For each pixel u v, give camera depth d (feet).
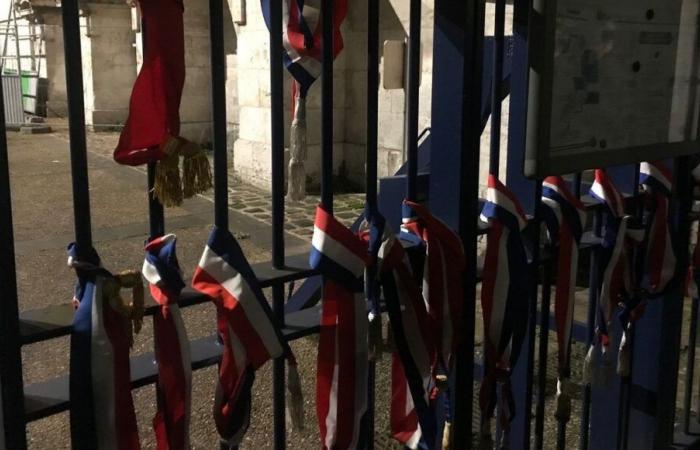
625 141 5.93
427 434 5.31
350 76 25.96
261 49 26.11
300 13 4.75
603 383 7.16
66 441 9.45
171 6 4.04
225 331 4.40
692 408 10.01
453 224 5.69
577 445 9.34
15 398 3.86
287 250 18.52
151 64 4.03
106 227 20.67
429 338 5.34
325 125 4.79
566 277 6.28
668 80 6.27
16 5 53.31
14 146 37.42
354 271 4.83
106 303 4.04
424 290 5.50
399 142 24.43
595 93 5.57
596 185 6.85
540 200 6.10
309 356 11.96
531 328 6.68
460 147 5.55
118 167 30.58
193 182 4.21
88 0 41.73
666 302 7.58
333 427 4.92
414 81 5.32
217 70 4.29
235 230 20.51
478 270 6.32
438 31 5.53
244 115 27.55
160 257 4.23
